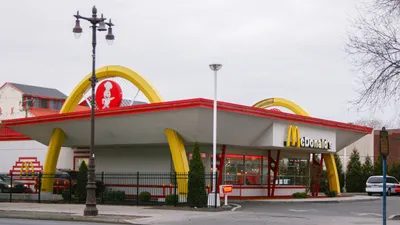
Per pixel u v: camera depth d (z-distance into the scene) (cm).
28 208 3069
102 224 2247
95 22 2594
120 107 3338
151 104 3180
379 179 5084
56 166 4344
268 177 4078
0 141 4931
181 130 3228
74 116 3625
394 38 2269
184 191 3191
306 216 2580
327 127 4109
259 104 4484
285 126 3722
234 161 3838
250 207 3172
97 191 3725
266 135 3625
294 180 4381
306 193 4278
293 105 4475
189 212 2738
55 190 3981
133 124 3384
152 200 3650
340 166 6128
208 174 3156
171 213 2677
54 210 2909
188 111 3061
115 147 4031
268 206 3284
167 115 3170
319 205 3488
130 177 3831
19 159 4784
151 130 3353
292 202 3650
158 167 3784
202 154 3647
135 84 3597
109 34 2677
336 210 3041
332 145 4238
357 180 6003
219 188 3191
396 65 2267
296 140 3772
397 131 7475
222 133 3306
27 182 4662
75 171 4066
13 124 4022
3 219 2539
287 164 4338
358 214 2783
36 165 4675
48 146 4203
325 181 5378
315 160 4581
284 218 2450
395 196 5062
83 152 4300
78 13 2562
